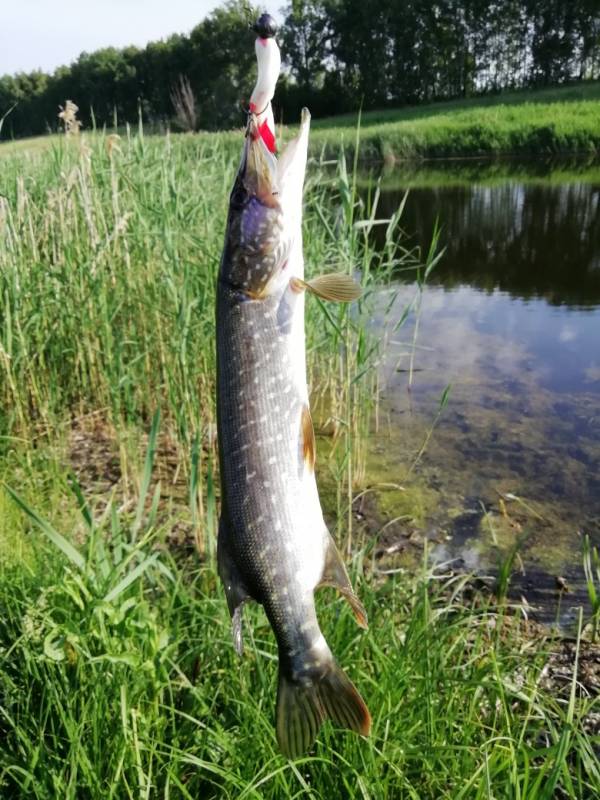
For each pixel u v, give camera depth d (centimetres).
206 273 566
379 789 249
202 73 4609
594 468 595
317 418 719
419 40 6069
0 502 442
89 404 652
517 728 310
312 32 5906
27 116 5306
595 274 1169
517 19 6238
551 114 3052
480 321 968
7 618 314
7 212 631
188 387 537
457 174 2444
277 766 257
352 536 518
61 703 271
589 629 411
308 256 682
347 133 2948
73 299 645
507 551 493
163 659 278
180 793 257
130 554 301
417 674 311
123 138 800
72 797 229
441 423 687
